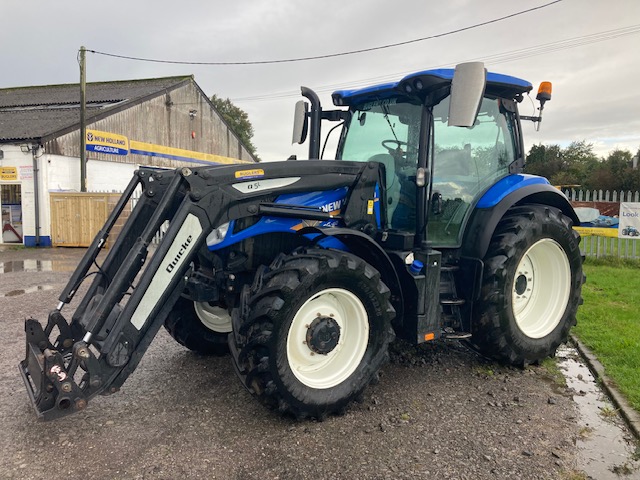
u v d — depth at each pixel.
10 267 9.83
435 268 3.62
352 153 4.47
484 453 2.82
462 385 3.79
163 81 23.00
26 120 16.22
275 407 3.08
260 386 3.02
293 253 3.29
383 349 3.40
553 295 4.38
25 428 3.08
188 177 3.06
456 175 4.06
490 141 4.30
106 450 2.83
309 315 3.25
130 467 2.66
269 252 3.65
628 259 9.80
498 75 4.07
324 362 3.34
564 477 2.61
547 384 3.84
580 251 4.41
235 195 3.20
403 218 3.97
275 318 2.95
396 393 3.64
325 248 3.37
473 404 3.46
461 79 3.17
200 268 3.74
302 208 3.49
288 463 2.71
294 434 3.03
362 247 3.55
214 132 25.09
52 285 7.76
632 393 3.52
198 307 4.26
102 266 3.54
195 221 3.07
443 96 3.64
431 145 3.81
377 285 3.33
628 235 9.90
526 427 3.13
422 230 3.75
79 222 13.33
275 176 3.37
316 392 3.15
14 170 13.78
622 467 2.70
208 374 4.00
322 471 2.64
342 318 3.41
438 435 3.02
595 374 3.98
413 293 3.57
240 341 3.09
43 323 5.41
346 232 3.29
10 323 5.43
